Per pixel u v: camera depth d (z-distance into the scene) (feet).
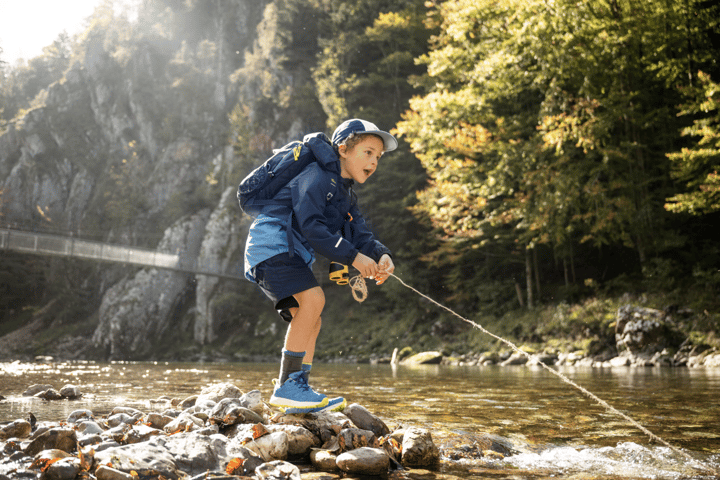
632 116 48.24
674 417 9.95
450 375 26.43
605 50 44.34
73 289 155.84
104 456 5.15
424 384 19.17
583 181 52.01
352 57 124.77
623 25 44.06
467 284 72.74
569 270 67.82
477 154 57.98
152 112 198.39
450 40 60.18
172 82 203.41
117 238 171.32
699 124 38.14
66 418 8.64
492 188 53.47
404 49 113.29
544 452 6.91
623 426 8.89
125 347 124.47
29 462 5.38
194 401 10.25
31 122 203.72
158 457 5.30
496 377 24.09
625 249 63.31
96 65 214.48
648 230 49.21
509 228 64.95
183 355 115.03
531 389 16.61
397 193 95.55
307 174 7.50
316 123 150.51
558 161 48.65
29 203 190.08
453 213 57.41
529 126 56.49
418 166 94.32
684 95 41.06
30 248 105.40
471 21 52.11
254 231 7.53
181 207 163.12
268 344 105.70
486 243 66.74
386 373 29.53
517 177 53.62
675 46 46.68
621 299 48.16
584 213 54.13
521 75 50.49
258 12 209.97
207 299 126.00
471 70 55.72
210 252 132.77
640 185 48.65
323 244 7.12
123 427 6.66
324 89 122.62
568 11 44.32
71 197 191.21
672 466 6.11
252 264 7.45
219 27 218.79
